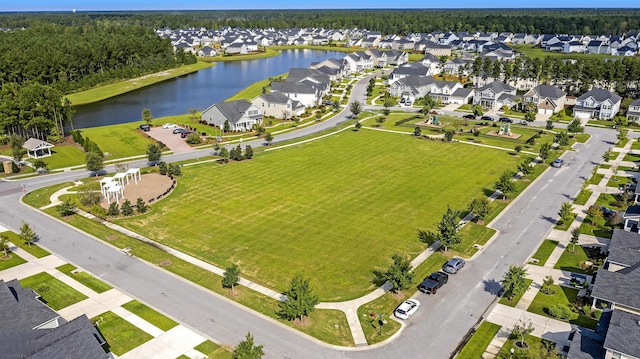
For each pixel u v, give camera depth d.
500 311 46.78
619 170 88.50
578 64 159.75
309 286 50.97
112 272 53.88
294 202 73.00
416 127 112.38
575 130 109.62
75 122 129.88
